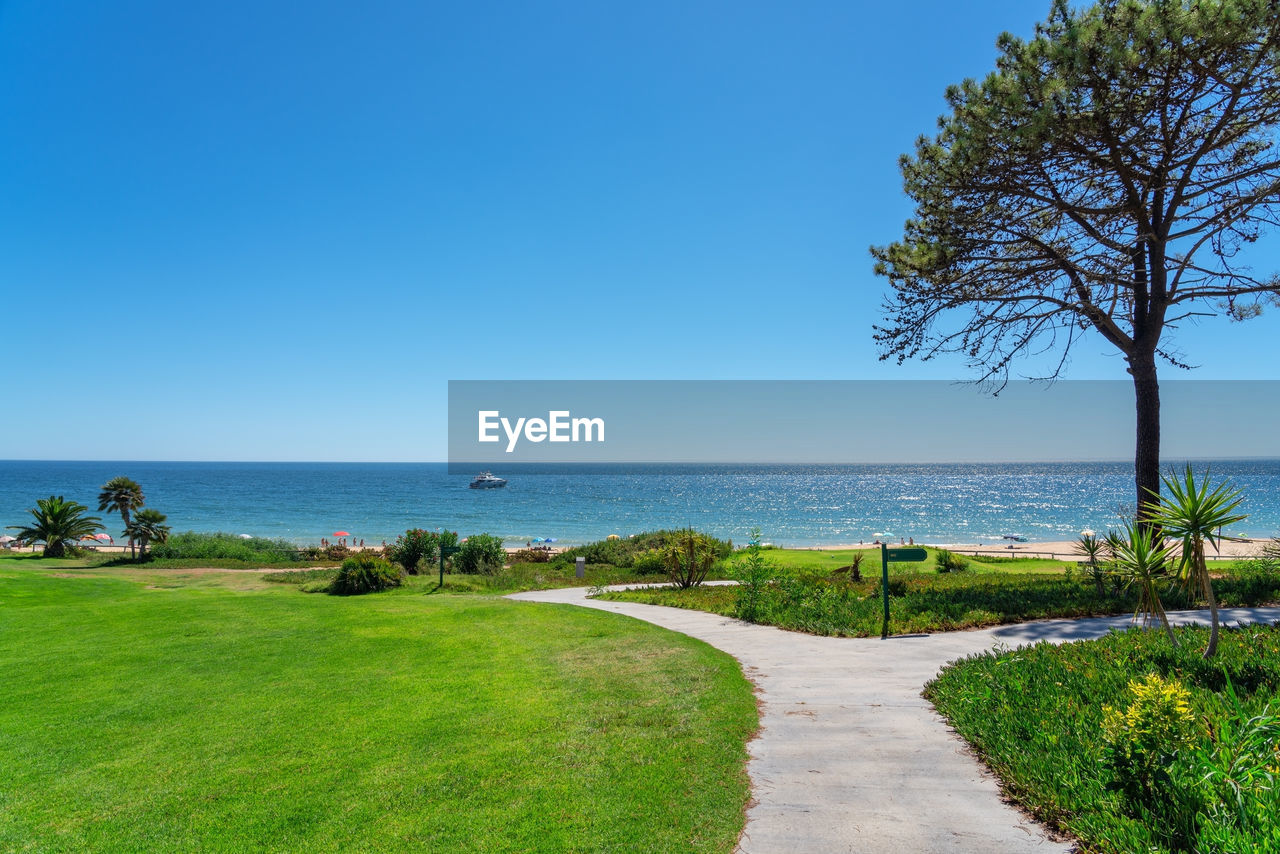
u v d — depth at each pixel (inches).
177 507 3941.9
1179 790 147.9
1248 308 563.5
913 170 661.3
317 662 424.2
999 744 208.2
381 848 184.2
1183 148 580.4
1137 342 617.0
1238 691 226.8
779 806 185.8
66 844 199.6
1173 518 260.1
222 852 190.4
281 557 1412.4
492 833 186.5
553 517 3321.9
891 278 708.0
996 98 578.9
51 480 7559.1
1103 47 527.2
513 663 402.6
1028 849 153.5
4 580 848.9
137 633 525.3
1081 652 302.4
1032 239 622.2
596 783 214.1
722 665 361.4
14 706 342.0
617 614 577.6
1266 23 493.0
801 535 2546.8
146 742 287.1
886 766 209.6
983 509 3769.7
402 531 2783.0
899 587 655.8
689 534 789.9
